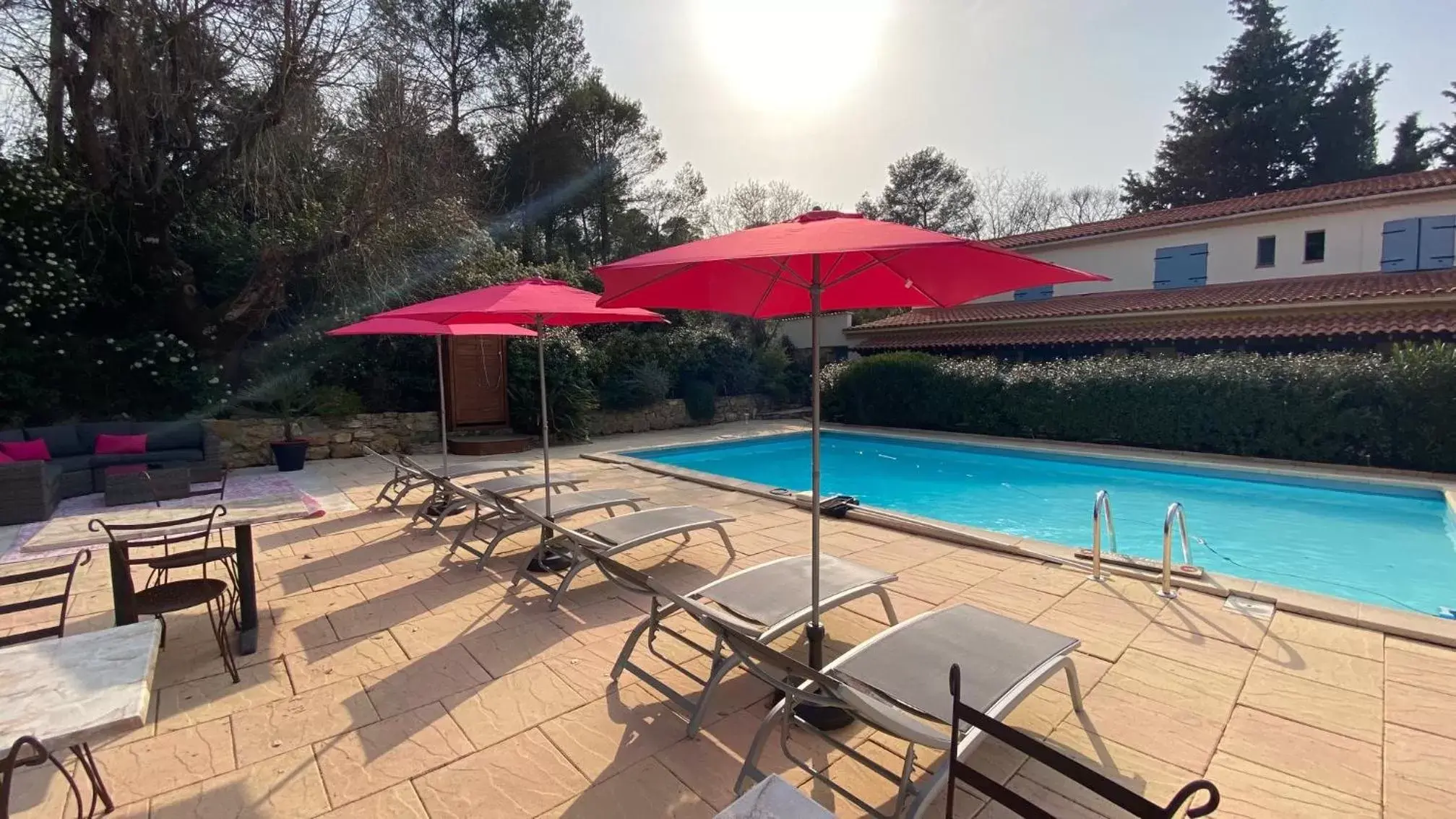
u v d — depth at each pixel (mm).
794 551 6137
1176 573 5262
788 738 2936
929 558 5887
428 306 5523
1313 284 15945
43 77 10375
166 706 3461
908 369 16828
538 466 11445
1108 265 19906
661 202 28484
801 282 3344
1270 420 11477
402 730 3232
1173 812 1508
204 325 11938
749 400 20500
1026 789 2756
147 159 10680
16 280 10141
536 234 23234
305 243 12547
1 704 2021
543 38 23828
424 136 13945
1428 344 11352
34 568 5875
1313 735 3102
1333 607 4477
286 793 2766
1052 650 3027
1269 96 30672
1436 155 29516
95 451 9219
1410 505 9359
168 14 9812
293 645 4195
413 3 20156
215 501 8383
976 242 2350
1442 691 3475
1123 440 13297
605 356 16859
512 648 4141
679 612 4680
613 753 3039
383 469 11375
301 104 11188
